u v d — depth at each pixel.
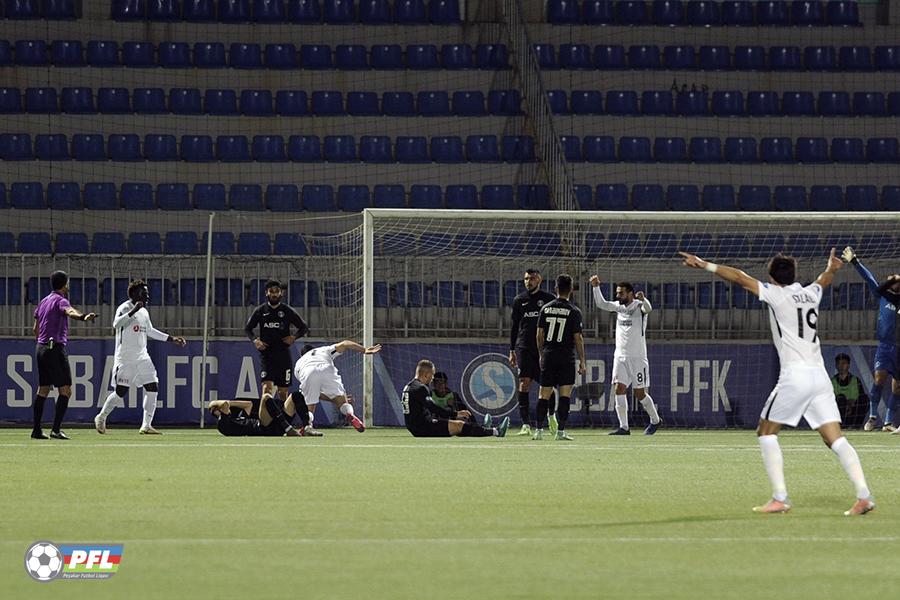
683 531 29.48
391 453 54.41
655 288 89.94
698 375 80.75
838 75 116.31
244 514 32.28
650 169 108.50
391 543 27.30
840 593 22.00
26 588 22.20
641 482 41.62
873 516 32.59
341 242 98.31
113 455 52.78
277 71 112.69
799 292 34.19
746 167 109.56
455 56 114.94
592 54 116.06
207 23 115.19
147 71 111.56
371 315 77.75
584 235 91.31
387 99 112.00
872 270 90.12
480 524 30.45
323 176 106.88
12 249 100.06
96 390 78.94
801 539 28.33
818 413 33.50
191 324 87.12
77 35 113.94
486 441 64.12
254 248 100.25
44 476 42.94
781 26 119.56
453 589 22.06
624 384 71.19
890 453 56.69
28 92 108.88
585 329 86.25
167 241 100.19
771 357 81.12
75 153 106.31
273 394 70.62
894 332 76.81
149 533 28.77
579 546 27.05
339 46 114.69
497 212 78.25
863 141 113.19
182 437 66.81
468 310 87.12
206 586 22.31
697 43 118.06
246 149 107.94
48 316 63.69
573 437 68.69
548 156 106.69
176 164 105.69
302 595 21.50
